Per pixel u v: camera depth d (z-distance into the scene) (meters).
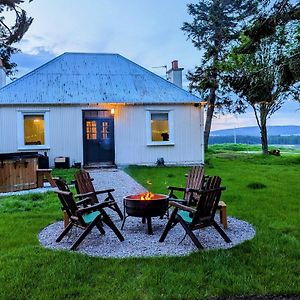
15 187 9.97
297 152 26.80
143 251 4.59
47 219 6.35
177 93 16.11
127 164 15.45
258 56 8.29
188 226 4.77
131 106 15.45
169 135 15.84
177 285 3.45
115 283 3.53
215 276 3.64
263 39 7.98
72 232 5.52
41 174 10.68
